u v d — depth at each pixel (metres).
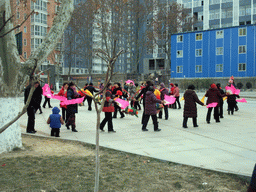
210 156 5.38
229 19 54.59
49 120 7.32
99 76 56.22
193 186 3.85
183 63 48.53
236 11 53.78
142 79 50.19
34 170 4.37
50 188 3.64
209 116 10.06
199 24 58.03
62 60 60.31
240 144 6.52
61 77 63.16
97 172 2.72
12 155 5.30
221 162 4.95
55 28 5.85
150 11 46.81
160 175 4.27
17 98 5.78
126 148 6.10
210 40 45.75
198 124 9.88
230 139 7.13
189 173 4.39
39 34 53.72
